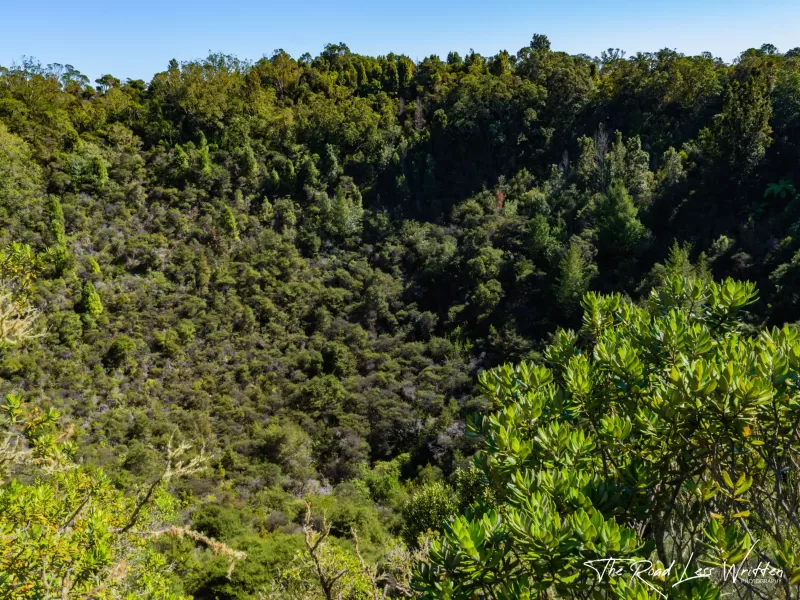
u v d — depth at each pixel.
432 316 28.86
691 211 28.66
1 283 4.49
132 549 5.43
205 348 25.81
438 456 22.42
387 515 17.97
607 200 28.58
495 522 3.02
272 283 29.53
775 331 3.97
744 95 28.53
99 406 21.25
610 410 4.32
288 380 25.41
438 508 13.53
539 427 3.84
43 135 32.12
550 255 27.84
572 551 2.70
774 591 2.93
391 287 30.48
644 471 3.32
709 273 22.84
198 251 29.39
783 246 23.42
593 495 3.26
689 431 3.45
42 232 25.58
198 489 18.22
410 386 25.30
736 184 28.41
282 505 17.78
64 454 5.00
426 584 2.95
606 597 2.75
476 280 28.92
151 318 25.88
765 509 3.53
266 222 32.97
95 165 30.47
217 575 10.01
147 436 20.27
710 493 3.02
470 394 24.86
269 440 21.72
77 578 3.63
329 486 21.20
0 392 19.28
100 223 28.56
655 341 4.12
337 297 29.19
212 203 32.66
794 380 3.35
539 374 4.51
